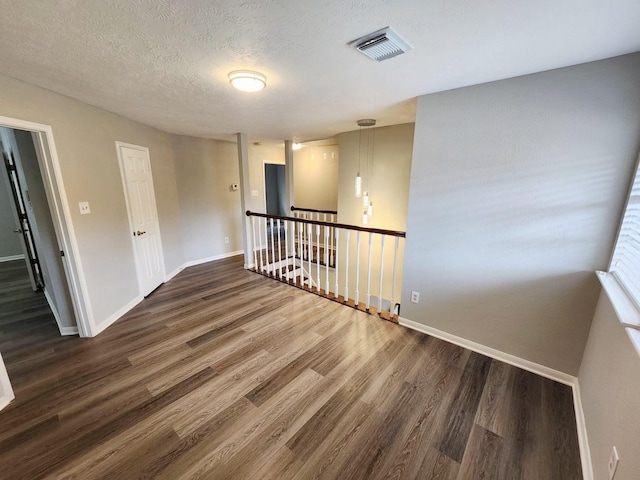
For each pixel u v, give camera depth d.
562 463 1.48
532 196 2.03
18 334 2.70
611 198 1.78
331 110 3.03
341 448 1.55
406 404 1.86
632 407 1.04
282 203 9.57
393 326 2.86
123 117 3.26
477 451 1.54
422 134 2.46
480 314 2.39
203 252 5.18
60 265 2.60
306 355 2.38
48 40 1.51
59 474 1.39
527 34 1.45
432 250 2.56
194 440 1.58
